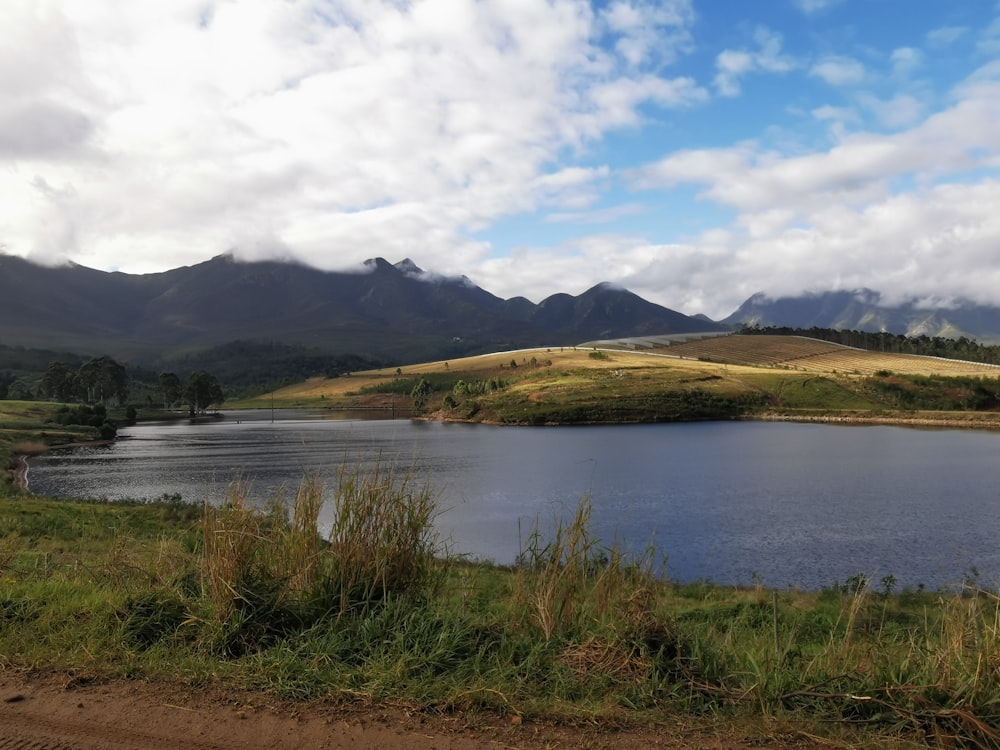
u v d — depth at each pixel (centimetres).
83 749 427
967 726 458
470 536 3269
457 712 478
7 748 427
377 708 482
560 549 685
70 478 5469
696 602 1347
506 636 603
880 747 439
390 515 693
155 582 744
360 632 591
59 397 17362
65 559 1198
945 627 603
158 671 541
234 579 638
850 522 3759
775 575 2644
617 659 558
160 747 429
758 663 558
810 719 476
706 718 477
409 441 9469
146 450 8194
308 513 695
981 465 6347
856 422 12100
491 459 7125
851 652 584
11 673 545
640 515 3975
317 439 9894
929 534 3441
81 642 597
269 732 448
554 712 474
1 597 705
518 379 17950
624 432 10831
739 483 5325
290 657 549
